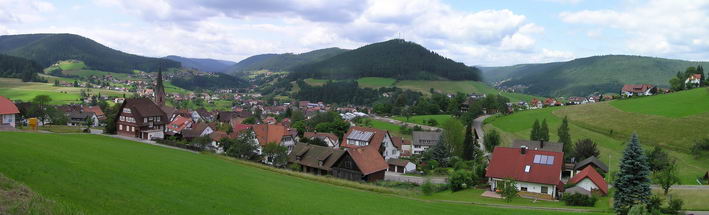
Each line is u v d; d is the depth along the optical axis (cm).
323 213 3616
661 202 5591
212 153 8481
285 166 8512
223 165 6053
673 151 10612
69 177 3216
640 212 4294
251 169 6303
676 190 7012
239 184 4338
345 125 14725
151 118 11225
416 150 13212
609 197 6384
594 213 4919
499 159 7056
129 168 4106
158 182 3703
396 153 12475
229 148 8631
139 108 11019
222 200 3462
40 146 4562
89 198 2777
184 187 3700
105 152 5062
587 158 9331
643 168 5281
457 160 10644
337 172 8056
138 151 5969
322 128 14700
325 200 4281
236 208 3281
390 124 17988
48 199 2469
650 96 16100
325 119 17112
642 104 14875
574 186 6612
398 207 4403
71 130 10938
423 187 6347
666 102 14425
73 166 3644
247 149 8412
